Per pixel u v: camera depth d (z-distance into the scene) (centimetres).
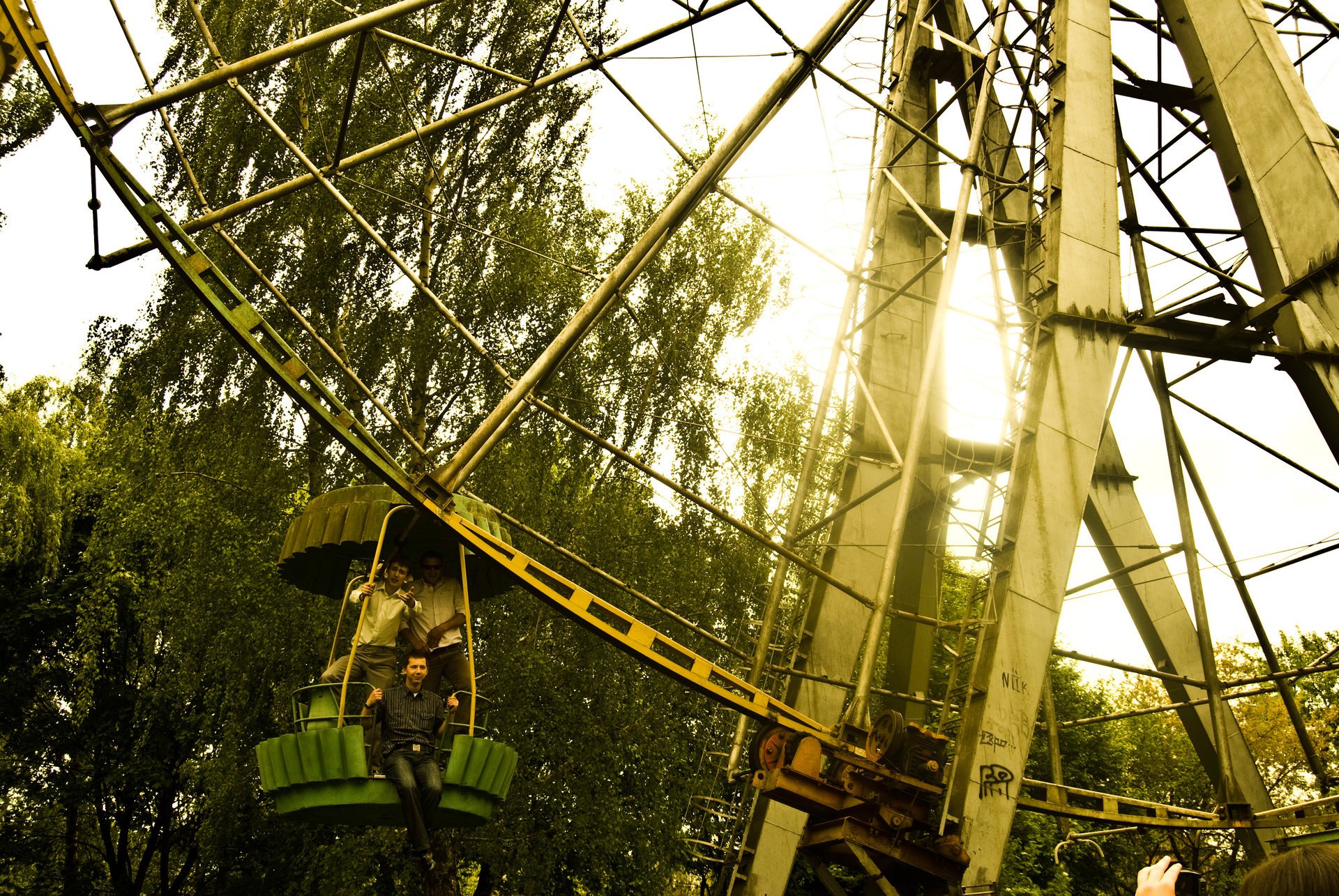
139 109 880
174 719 2614
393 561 995
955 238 1281
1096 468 1742
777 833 1462
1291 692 1568
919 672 1662
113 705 2850
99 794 2839
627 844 2089
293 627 1973
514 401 1049
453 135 2275
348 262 2175
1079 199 1380
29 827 2966
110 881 3206
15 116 2305
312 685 901
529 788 2047
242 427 2086
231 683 1983
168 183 2217
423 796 845
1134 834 3444
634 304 2402
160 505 2077
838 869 2895
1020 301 1664
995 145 1669
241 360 2141
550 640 2184
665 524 2367
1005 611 1225
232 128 2159
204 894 2753
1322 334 1341
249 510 2052
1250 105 1326
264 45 2209
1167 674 1576
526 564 1047
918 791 1141
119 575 2405
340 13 2241
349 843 1927
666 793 2197
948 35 1680
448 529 999
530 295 2225
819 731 1144
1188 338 1431
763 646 1424
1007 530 1273
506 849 1980
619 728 2136
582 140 2402
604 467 2320
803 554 1730
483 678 2083
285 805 859
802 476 1522
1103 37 1470
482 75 2298
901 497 1219
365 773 844
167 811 2769
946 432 1653
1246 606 1586
